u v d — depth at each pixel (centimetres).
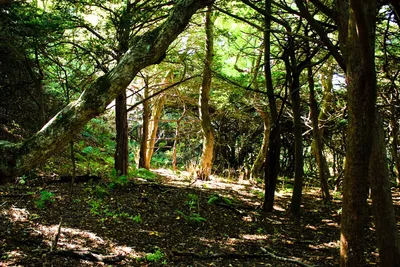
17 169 188
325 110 1423
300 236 770
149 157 1537
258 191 1271
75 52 834
